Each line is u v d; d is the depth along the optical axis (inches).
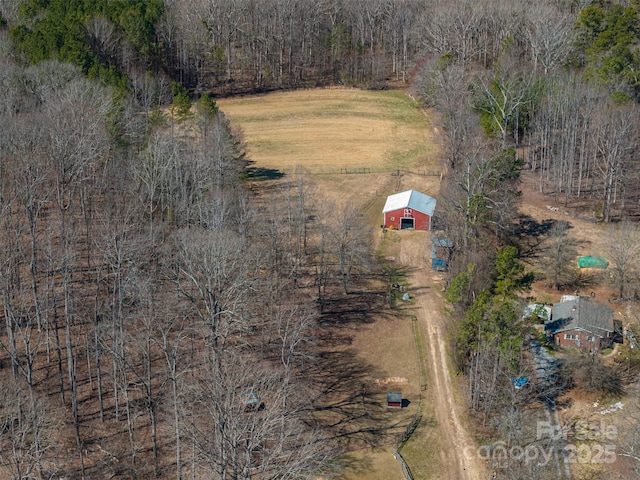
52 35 5861.2
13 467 2768.2
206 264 3253.0
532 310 3909.9
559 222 4653.1
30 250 3909.9
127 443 3134.8
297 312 3897.6
